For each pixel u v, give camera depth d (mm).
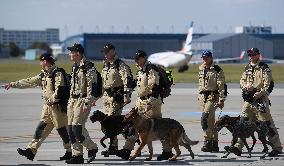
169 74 15750
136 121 14805
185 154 16469
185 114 28797
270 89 16156
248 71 16312
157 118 15164
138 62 15539
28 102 36000
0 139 19781
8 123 24797
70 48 14750
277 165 14750
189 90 47469
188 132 21688
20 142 19078
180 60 106812
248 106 16266
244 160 15461
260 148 17406
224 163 15031
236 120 15609
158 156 15555
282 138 19750
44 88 15344
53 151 16969
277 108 31953
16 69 114250
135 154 15055
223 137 19969
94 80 14711
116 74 15977
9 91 46969
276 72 105938
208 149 16719
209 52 16625
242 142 15914
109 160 15523
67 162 15008
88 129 22344
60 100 15062
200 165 14773
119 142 18672
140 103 15547
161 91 15523
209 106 16578
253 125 15648
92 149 15039
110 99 16031
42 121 15289
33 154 15164
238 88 49750
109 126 15203
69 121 14930
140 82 15492
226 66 152250
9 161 15359
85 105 14672
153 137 14977
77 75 14742
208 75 16562
